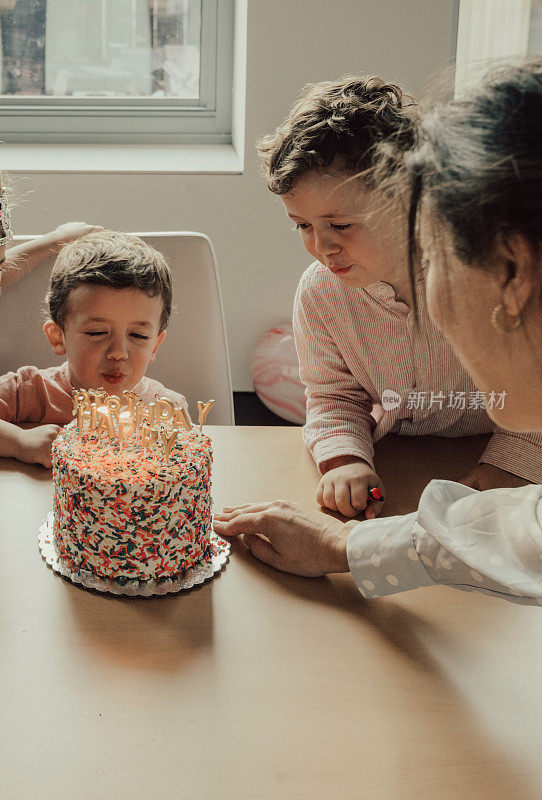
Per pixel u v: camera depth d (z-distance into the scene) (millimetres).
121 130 3137
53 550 915
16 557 905
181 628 805
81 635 788
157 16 3020
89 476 833
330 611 844
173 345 1509
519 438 1116
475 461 1195
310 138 1124
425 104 622
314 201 1144
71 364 1314
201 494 875
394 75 2795
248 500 1048
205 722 688
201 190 2854
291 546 904
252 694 722
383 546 834
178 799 613
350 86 1205
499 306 557
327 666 761
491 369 597
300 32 2727
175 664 754
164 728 679
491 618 839
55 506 895
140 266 1274
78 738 666
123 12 3004
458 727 694
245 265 2963
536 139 516
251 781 632
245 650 778
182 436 921
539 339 562
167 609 833
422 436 1272
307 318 1323
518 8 2598
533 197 511
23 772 631
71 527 864
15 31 2982
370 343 1294
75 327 1274
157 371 1517
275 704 711
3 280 1426
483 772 650
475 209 527
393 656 778
